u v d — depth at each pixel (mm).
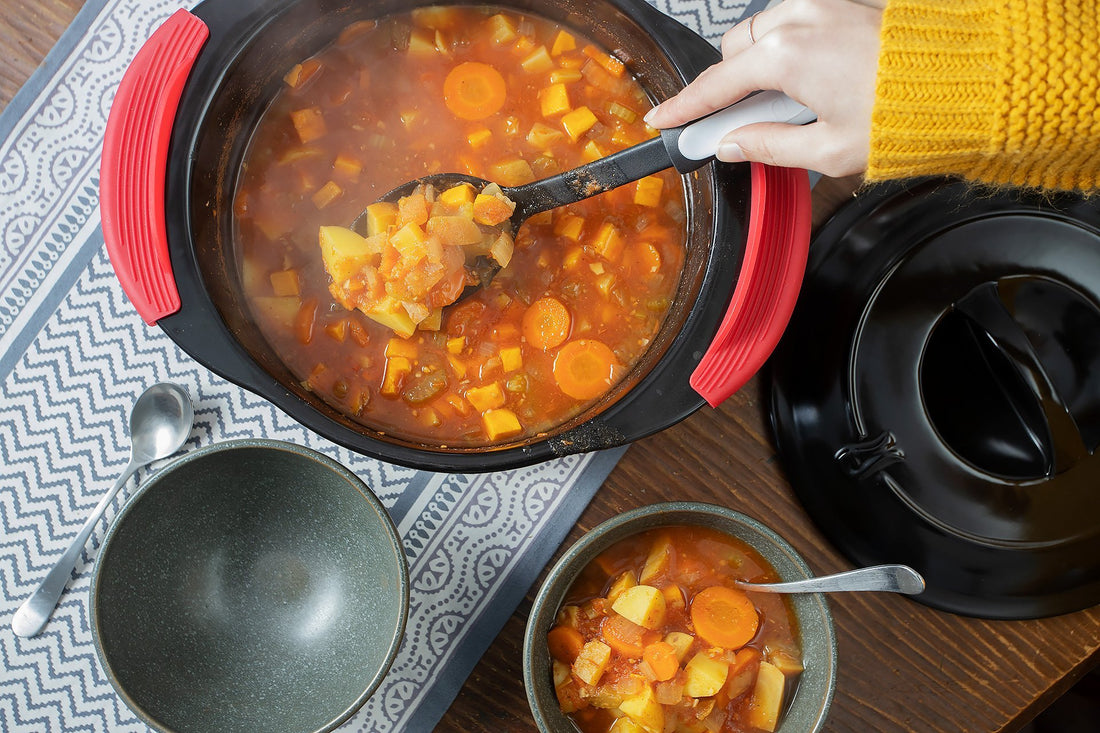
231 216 656
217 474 640
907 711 706
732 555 650
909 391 670
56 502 683
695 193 668
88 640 682
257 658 660
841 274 687
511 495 693
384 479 691
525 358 678
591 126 682
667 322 666
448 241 632
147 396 678
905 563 689
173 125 604
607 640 640
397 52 679
